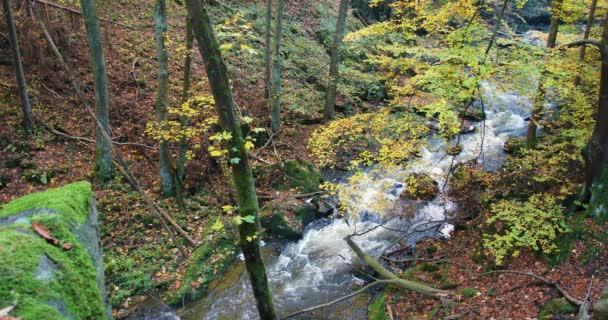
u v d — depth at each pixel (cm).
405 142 924
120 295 820
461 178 1105
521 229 781
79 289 244
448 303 711
